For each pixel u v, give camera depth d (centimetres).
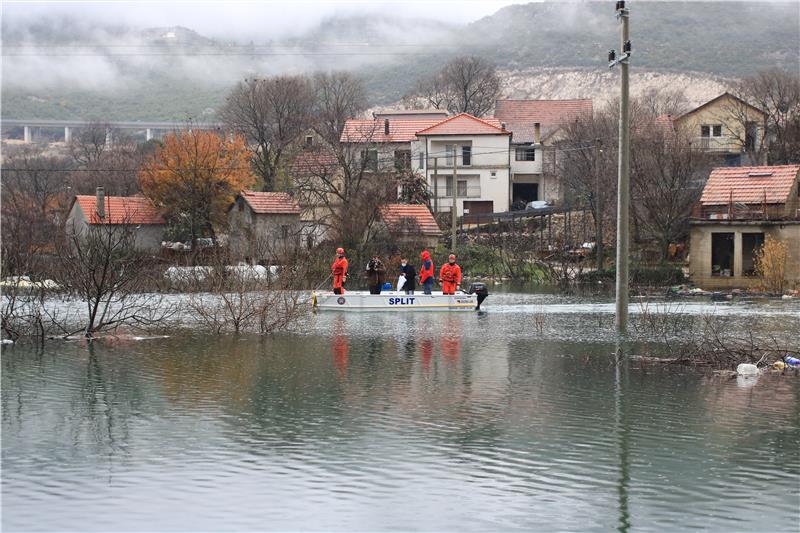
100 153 14700
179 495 1495
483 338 3350
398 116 11831
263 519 1391
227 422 1962
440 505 1445
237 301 4309
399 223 7256
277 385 2377
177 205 8100
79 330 3459
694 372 2575
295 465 1645
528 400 2181
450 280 4584
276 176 9519
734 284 6281
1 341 3225
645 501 1460
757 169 6594
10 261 5153
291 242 6988
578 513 1411
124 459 1688
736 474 1597
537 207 9781
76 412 2062
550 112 11844
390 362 2762
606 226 7706
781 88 9925
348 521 1383
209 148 8231
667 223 6950
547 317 4150
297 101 11088
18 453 1728
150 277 5016
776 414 2030
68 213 8431
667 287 6159
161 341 3259
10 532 1344
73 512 1420
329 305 4475
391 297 4478
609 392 2280
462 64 15612
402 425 1933
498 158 10050
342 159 7656
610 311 4459
